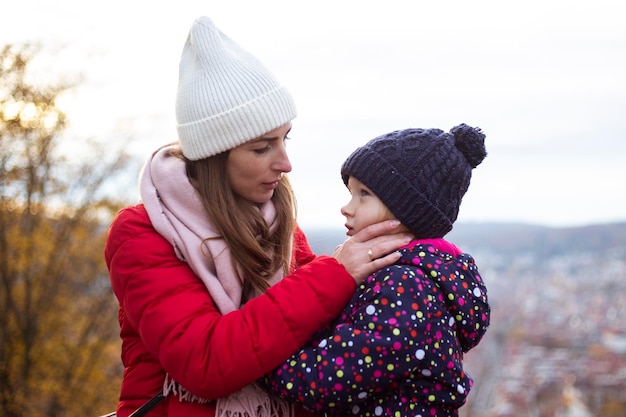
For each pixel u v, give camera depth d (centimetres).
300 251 226
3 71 1267
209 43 200
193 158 200
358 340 184
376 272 194
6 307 1362
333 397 184
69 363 1434
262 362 185
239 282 199
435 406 189
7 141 1310
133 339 204
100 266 1499
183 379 187
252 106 196
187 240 194
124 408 202
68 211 1438
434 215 196
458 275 194
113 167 1487
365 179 197
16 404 1326
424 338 185
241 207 203
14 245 1348
